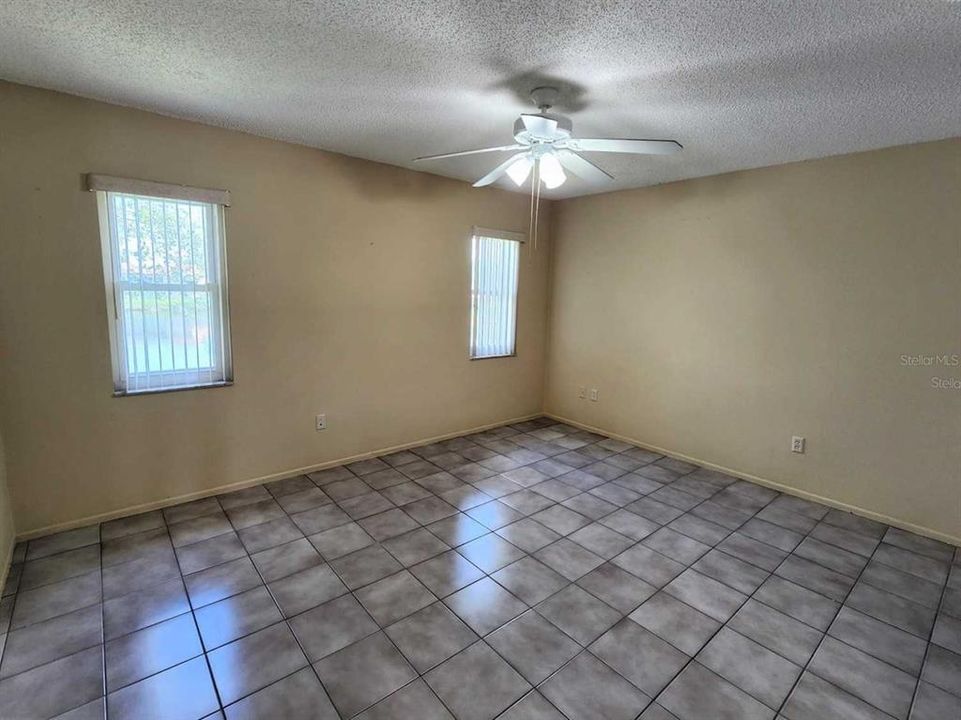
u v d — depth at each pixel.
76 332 2.64
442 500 3.22
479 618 2.08
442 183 4.07
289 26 1.79
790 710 1.67
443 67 2.09
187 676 1.75
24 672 1.75
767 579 2.42
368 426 3.91
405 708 1.64
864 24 1.66
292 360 3.42
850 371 3.15
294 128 2.94
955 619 2.14
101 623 2.00
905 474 2.97
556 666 1.83
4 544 2.33
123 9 1.68
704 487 3.55
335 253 3.53
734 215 3.64
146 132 2.70
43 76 2.27
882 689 1.76
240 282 3.13
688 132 2.80
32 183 2.45
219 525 2.81
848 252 3.11
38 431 2.59
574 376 4.95
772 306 3.48
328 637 1.95
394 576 2.37
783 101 2.33
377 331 3.84
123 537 2.66
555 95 2.32
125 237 2.74
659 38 1.80
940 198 2.76
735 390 3.72
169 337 2.94
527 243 4.82
